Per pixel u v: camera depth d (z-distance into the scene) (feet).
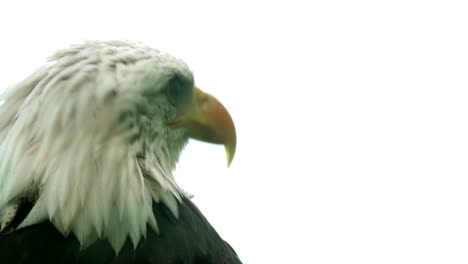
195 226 31.27
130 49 30.86
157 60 31.14
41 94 29.40
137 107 30.14
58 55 30.42
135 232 29.30
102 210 28.99
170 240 29.81
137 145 30.25
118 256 28.91
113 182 29.17
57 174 28.73
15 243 28.14
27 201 29.01
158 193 30.76
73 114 29.12
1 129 30.17
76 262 28.40
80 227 28.78
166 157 32.45
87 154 28.96
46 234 28.55
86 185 28.86
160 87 31.04
